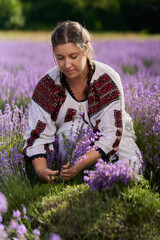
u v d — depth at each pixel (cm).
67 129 250
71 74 219
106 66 245
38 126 245
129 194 192
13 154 239
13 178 231
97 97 242
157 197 199
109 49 1059
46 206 197
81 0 2658
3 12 2823
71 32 207
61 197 201
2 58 888
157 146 255
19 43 1457
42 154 237
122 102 239
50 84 245
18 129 276
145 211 185
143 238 169
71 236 173
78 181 225
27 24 2923
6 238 161
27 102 371
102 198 189
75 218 182
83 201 189
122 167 191
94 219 176
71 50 207
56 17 2912
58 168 248
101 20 2486
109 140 228
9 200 210
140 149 275
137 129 293
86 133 234
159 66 670
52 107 247
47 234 176
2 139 259
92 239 170
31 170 251
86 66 235
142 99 313
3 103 368
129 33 1581
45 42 1542
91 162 223
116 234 172
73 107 248
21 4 2959
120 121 235
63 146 242
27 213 199
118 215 179
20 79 459
